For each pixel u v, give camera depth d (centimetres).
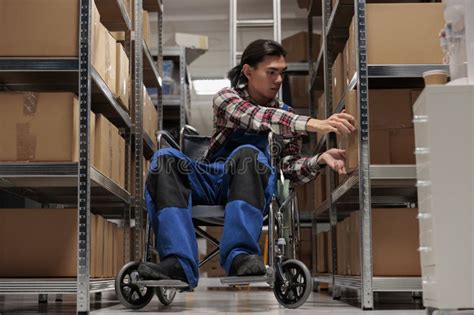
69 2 228
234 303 289
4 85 273
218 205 229
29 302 323
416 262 243
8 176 219
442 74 153
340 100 305
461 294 135
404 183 268
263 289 470
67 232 235
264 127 232
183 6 651
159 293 256
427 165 141
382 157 253
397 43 245
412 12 246
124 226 342
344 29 347
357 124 246
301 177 253
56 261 233
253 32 671
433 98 139
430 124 139
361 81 243
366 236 237
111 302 305
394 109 255
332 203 345
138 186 369
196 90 766
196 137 271
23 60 225
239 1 636
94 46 240
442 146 138
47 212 236
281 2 630
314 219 447
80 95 223
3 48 226
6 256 234
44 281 219
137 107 373
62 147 222
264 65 254
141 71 378
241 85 262
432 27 245
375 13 246
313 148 461
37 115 223
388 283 238
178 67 554
